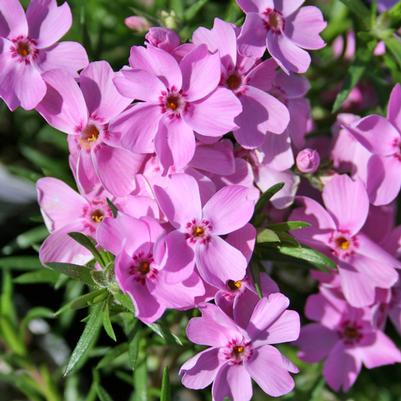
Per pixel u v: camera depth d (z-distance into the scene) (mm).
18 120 276
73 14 252
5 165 273
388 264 205
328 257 207
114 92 199
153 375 244
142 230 190
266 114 199
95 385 222
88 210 203
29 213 277
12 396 275
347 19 247
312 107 245
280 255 203
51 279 226
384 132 206
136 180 197
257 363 195
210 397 245
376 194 206
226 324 190
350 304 211
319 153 221
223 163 196
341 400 233
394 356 218
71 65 202
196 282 190
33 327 269
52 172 229
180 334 228
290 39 204
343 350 220
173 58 192
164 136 193
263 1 203
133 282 189
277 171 203
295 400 237
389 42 225
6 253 247
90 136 199
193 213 192
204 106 195
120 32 247
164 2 252
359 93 246
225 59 197
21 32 203
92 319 198
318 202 214
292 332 193
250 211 191
